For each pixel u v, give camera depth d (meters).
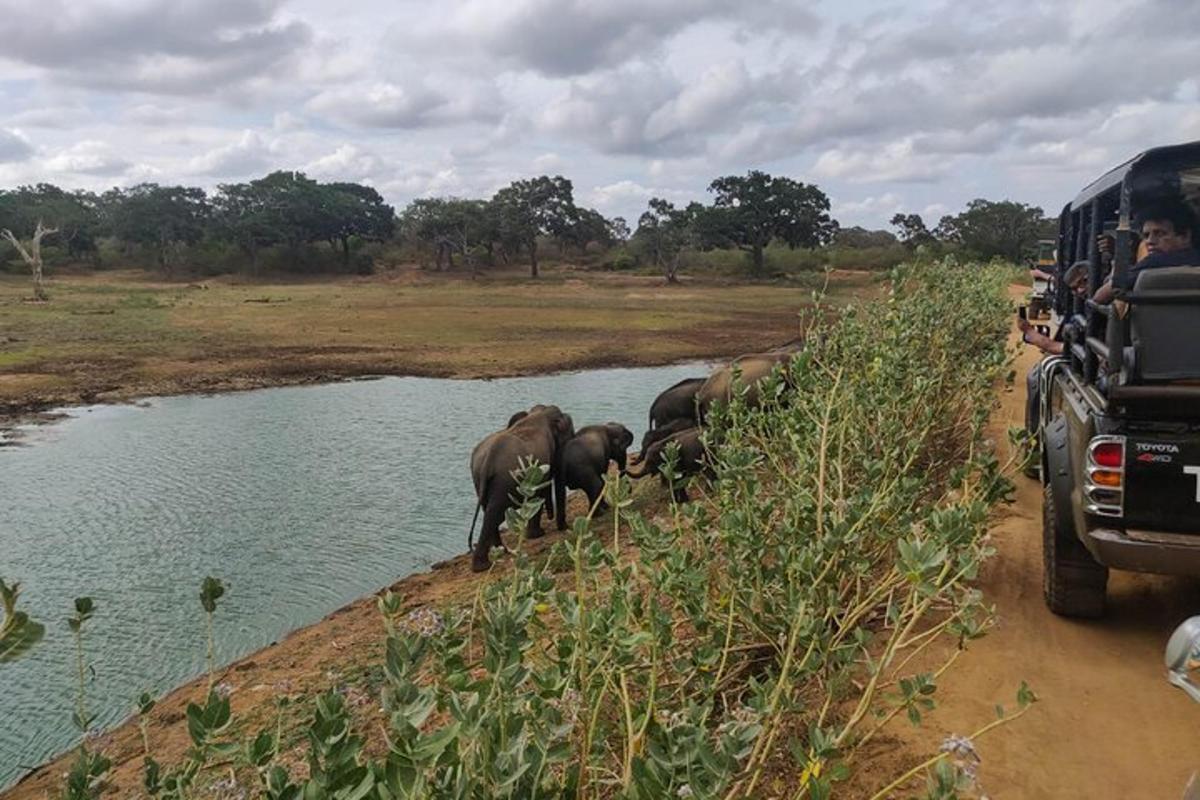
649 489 11.92
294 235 94.06
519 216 88.88
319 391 23.69
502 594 3.38
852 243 100.44
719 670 3.85
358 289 74.56
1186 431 4.48
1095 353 5.19
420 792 2.05
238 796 3.67
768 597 4.24
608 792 3.25
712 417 6.38
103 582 9.49
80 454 15.90
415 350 31.98
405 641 2.33
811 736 3.04
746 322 43.53
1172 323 4.42
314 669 6.77
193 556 10.32
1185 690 2.84
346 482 13.70
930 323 8.93
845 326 7.78
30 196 106.69
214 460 15.27
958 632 3.55
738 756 2.33
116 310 47.81
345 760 2.10
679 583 3.81
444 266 96.38
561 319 44.41
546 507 11.95
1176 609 5.66
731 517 4.29
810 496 4.76
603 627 3.05
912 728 4.30
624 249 106.06
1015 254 75.81
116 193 114.31
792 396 7.52
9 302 52.88
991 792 3.86
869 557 4.78
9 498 12.83
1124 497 4.52
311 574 9.78
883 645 5.13
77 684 7.14
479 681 2.62
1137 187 5.34
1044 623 5.49
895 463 5.49
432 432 17.78
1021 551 6.69
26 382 24.39
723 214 85.62
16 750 6.16
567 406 21.16
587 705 3.01
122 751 5.90
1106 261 5.99
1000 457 8.82
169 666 7.50
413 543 10.84
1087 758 4.11
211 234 97.31
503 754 2.19
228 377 25.86
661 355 31.20
